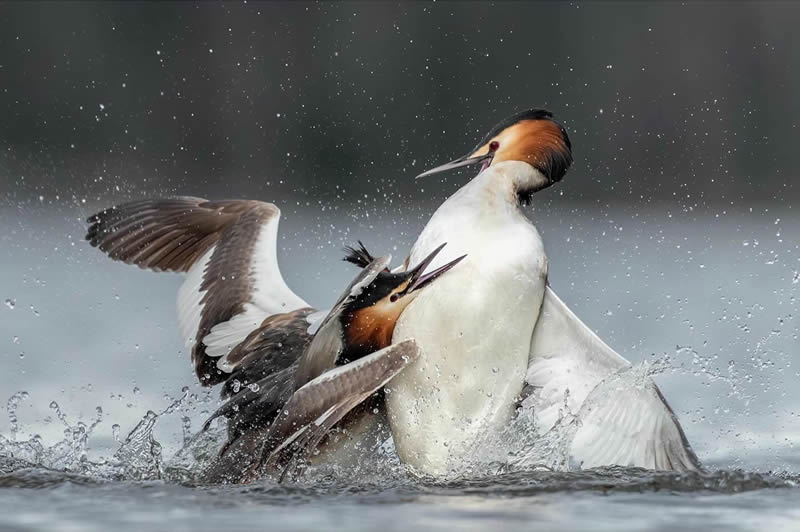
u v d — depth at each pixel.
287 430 7.93
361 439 8.45
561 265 23.81
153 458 8.62
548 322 8.71
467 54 37.72
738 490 7.51
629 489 7.54
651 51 38.31
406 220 32.53
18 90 37.22
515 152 8.80
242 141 37.59
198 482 8.03
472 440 8.34
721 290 20.59
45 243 26.58
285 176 37.12
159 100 37.62
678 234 29.11
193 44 38.09
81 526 6.36
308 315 9.26
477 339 8.23
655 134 37.41
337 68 37.81
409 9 37.88
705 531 6.36
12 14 37.53
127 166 36.88
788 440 10.36
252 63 38.06
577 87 37.84
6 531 6.25
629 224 31.11
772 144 36.91
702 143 37.03
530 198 8.95
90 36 37.78
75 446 8.89
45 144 36.72
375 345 8.29
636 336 16.31
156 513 6.68
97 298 19.61
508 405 8.40
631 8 39.00
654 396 8.77
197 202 10.23
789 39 37.91
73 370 13.55
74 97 37.34
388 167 36.91
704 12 38.41
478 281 8.23
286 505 6.98
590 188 35.31
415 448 8.31
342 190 36.78
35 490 7.38
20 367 13.61
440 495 7.36
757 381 13.19
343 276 21.02
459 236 8.37
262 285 9.52
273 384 8.77
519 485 7.70
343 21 38.16
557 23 38.88
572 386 8.77
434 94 37.44
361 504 7.02
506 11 38.03
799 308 18.73
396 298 8.24
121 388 12.66
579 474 8.15
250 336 9.21
